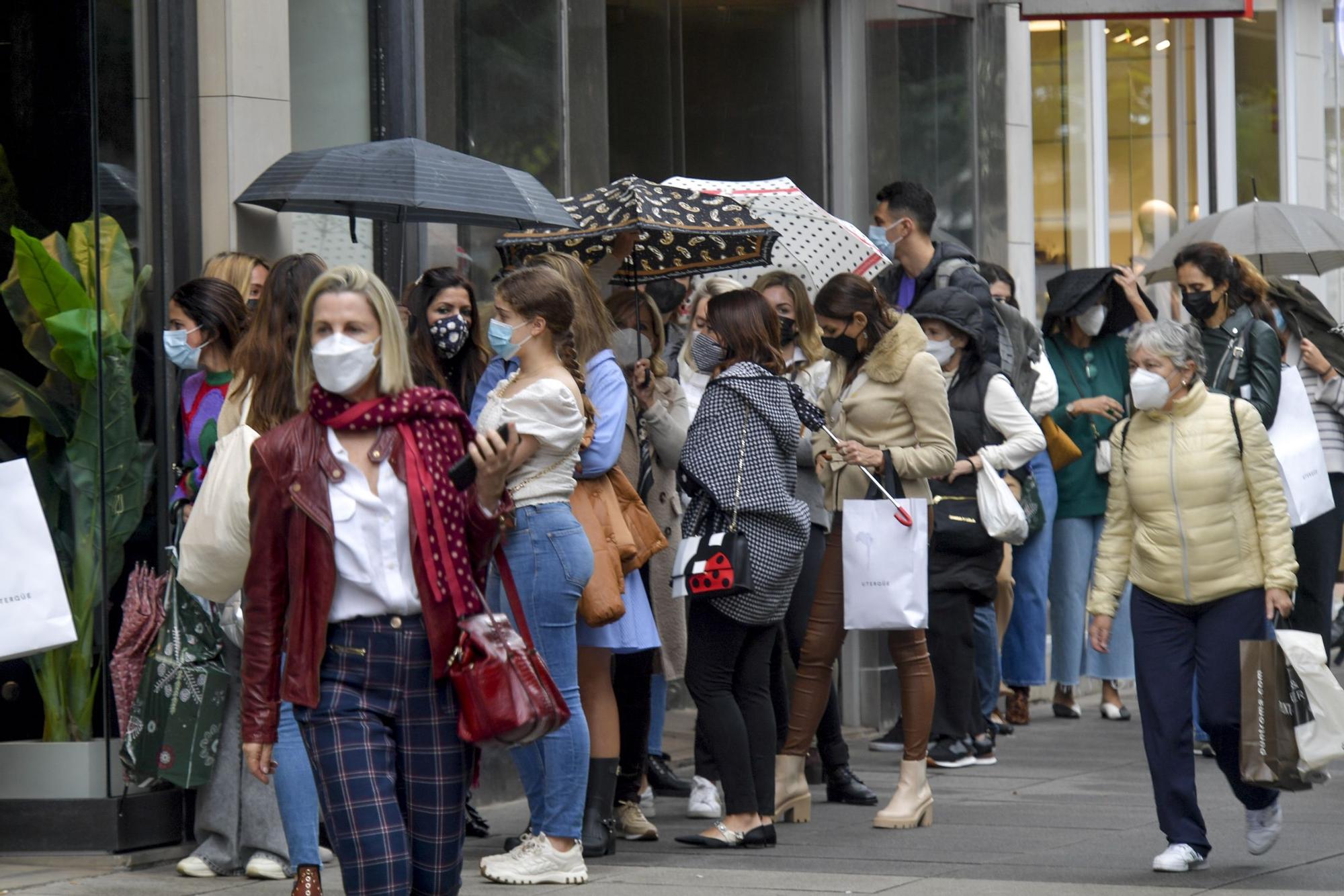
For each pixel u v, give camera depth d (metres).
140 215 17.64
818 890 16.09
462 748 11.42
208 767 16.48
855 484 19.33
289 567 11.24
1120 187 36.56
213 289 16.81
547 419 15.86
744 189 22.28
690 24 28.47
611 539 16.94
